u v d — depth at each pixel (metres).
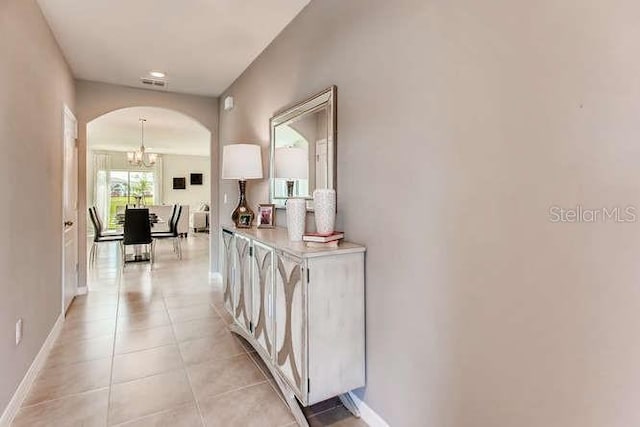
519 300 1.14
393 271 1.65
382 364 1.72
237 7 2.49
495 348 1.22
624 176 0.90
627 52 0.89
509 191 1.16
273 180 3.00
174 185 11.52
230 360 2.47
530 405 1.12
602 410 0.95
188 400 1.99
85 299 3.84
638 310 0.88
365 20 1.84
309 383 1.69
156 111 5.59
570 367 1.02
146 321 3.19
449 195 1.38
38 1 2.40
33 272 2.27
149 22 2.72
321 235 1.89
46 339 2.57
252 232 2.54
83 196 4.07
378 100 1.74
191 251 7.13
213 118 4.80
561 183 1.03
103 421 1.80
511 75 1.15
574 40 0.99
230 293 2.89
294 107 2.58
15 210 1.95
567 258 1.02
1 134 1.75
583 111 0.98
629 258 0.89
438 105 1.42
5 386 1.77
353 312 1.80
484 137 1.24
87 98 4.09
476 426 1.29
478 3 1.26
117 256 6.54
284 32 2.80
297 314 1.75
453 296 1.37
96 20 2.67
